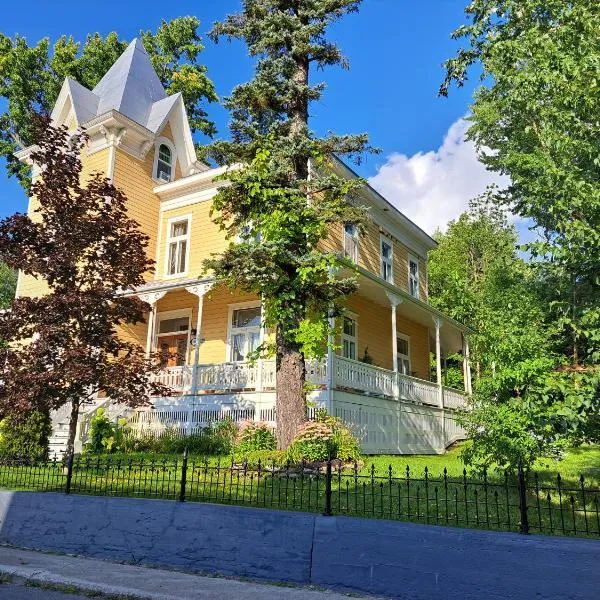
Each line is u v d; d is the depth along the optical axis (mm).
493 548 5074
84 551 7367
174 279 20859
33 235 10914
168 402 16594
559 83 7148
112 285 11352
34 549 7660
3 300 39062
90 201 11477
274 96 12688
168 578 6023
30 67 33344
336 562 5750
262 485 8547
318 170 17469
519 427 8133
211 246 20516
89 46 34312
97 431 14906
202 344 19812
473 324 24312
